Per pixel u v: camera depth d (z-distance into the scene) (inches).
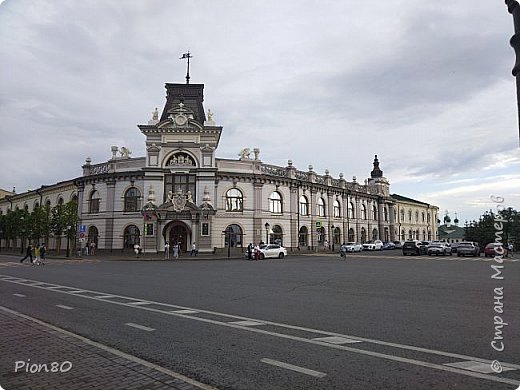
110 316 394.9
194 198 1803.6
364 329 331.0
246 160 1945.1
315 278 758.5
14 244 2795.3
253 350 274.1
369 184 2955.2
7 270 986.1
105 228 1840.6
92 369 233.8
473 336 302.8
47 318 386.0
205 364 245.9
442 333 313.1
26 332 323.6
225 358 257.1
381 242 2571.4
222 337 309.7
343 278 751.7
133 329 339.0
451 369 229.8
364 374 223.9
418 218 3484.3
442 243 1812.3
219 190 1855.3
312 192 2214.6
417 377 217.9
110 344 293.1
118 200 1843.0
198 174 1809.8
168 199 1743.4
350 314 396.2
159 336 314.7
